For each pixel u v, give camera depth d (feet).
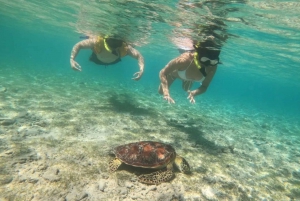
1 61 31.45
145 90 26.53
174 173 5.73
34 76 21.81
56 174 4.87
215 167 6.79
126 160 5.21
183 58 8.66
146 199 4.52
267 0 8.19
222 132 11.84
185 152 7.65
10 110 9.20
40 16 26.89
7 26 56.34
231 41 17.47
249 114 23.44
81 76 30.91
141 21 14.87
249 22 11.36
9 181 4.43
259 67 33.91
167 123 11.28
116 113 11.41
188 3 9.48
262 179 6.60
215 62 7.61
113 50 11.32
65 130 7.86
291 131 17.04
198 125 12.30
